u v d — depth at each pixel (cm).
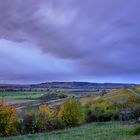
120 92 12344
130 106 8994
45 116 7344
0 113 6588
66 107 8106
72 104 8238
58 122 7612
